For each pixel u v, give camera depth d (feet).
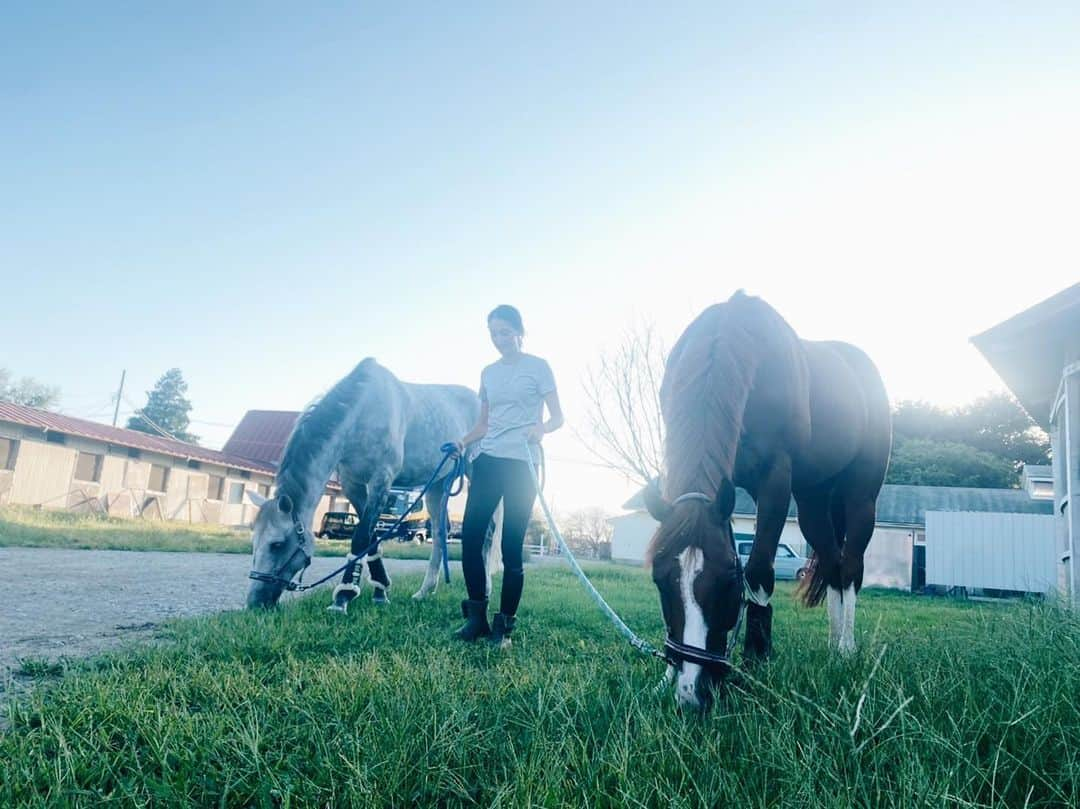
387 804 5.72
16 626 14.12
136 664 10.09
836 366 14.83
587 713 7.63
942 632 14.25
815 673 9.15
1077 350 19.04
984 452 137.28
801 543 79.25
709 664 7.65
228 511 90.94
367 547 18.65
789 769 5.86
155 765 6.39
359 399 19.03
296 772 6.16
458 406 25.44
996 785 6.07
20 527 42.45
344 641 12.83
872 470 15.64
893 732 6.63
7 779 5.70
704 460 8.86
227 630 12.92
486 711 7.80
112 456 73.26
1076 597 16.52
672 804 5.34
